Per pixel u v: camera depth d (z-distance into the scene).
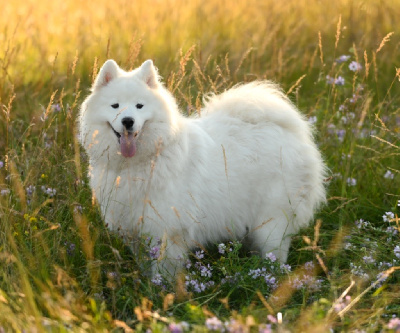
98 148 6.35
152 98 6.19
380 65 12.27
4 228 6.27
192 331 4.64
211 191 6.56
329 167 8.67
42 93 10.67
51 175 7.23
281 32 13.87
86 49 13.04
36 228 6.20
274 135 6.82
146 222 6.30
